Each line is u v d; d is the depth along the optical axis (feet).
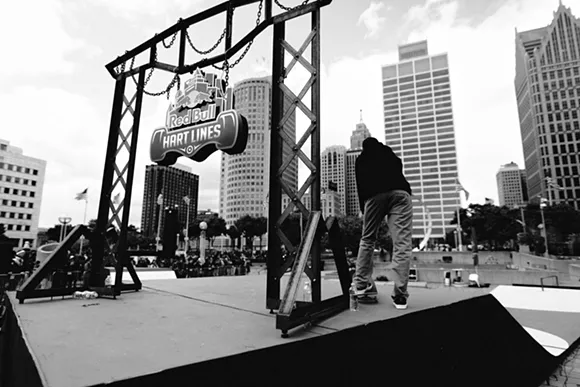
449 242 277.03
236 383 4.32
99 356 4.36
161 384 3.69
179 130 13.50
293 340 5.24
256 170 306.96
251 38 12.10
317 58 10.00
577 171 322.14
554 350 18.81
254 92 200.13
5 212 264.72
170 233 56.59
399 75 462.19
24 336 5.63
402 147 444.96
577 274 69.62
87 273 14.62
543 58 358.64
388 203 9.78
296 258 7.20
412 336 7.79
